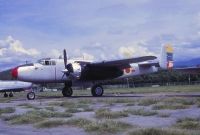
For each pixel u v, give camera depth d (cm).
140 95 3891
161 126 1341
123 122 1362
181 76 10869
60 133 1261
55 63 3775
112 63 3725
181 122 1388
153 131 1127
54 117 1717
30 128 1407
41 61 3756
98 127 1273
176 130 1152
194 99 2494
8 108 2175
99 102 2673
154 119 1566
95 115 1736
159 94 4059
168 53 4444
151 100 2508
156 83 10562
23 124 1528
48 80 3766
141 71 4112
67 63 3797
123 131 1238
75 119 1488
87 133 1237
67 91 4003
